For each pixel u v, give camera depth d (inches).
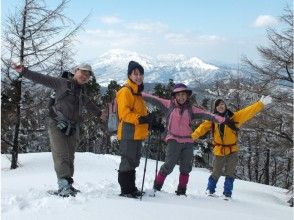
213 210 229.3
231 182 330.6
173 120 283.9
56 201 207.0
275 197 508.4
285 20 727.7
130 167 244.5
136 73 242.4
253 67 753.6
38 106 631.8
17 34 603.2
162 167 287.0
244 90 768.3
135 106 243.8
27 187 292.4
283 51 729.6
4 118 609.0
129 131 241.0
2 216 180.1
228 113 332.5
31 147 1241.4
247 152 1151.6
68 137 242.4
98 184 319.9
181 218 198.7
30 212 187.2
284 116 725.3
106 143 1336.1
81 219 178.7
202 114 289.1
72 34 619.8
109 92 1290.6
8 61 599.8
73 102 240.4
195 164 1102.4
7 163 620.1
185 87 281.9
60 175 234.2
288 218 271.1
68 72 248.2
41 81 236.2
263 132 734.5
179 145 283.6
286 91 729.6
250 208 279.9
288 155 757.3
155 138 292.7
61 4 614.2
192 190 359.3
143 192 257.9
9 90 609.6
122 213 192.2
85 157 631.8
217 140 332.8
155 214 198.2
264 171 1306.6
